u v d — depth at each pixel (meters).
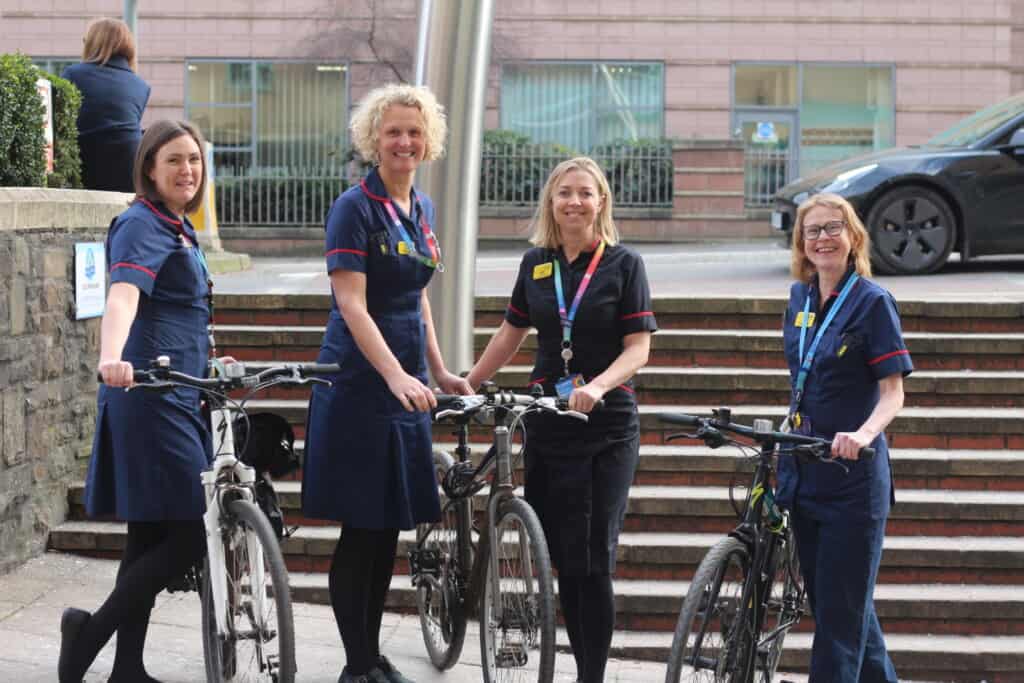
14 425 6.28
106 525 6.77
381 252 4.78
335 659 5.50
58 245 6.72
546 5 25.11
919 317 8.17
